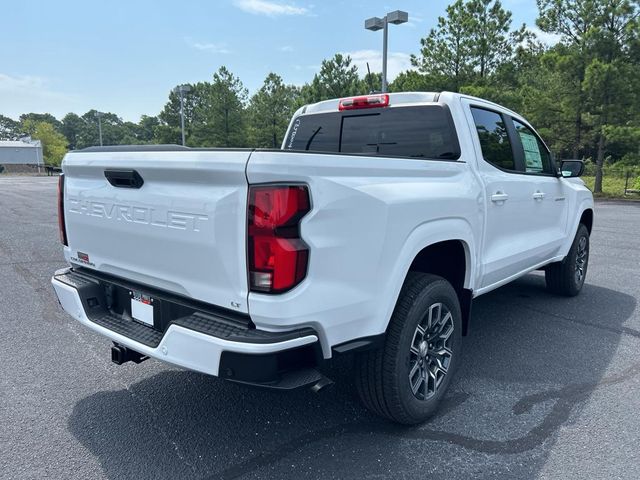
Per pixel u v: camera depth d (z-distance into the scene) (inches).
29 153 3494.1
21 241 370.6
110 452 108.6
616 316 201.8
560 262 217.5
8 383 141.0
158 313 105.9
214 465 104.0
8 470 102.1
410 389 112.0
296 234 85.7
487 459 105.5
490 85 901.2
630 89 808.9
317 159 88.5
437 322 119.6
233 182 86.0
